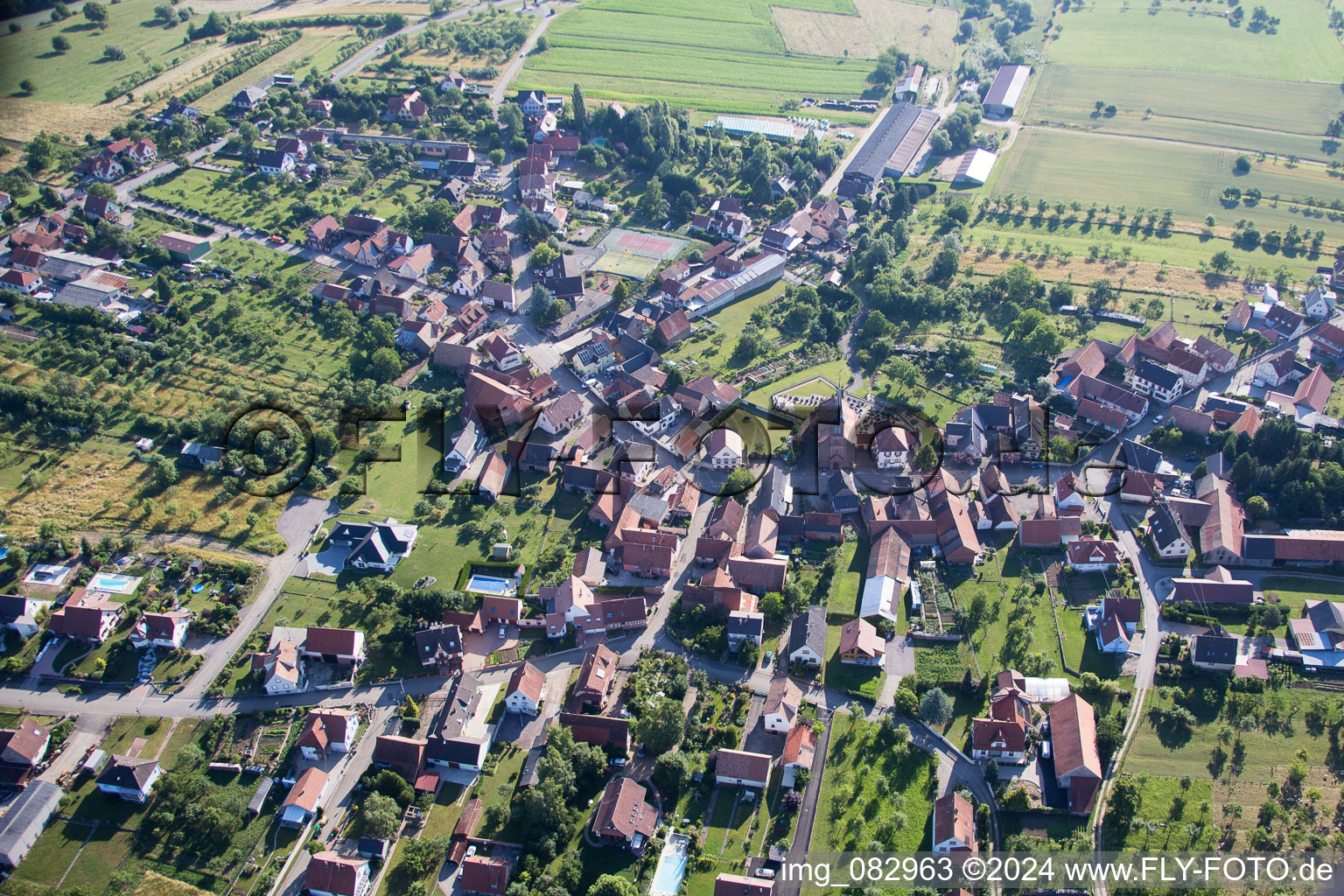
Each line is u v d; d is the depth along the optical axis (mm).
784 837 164250
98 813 170750
